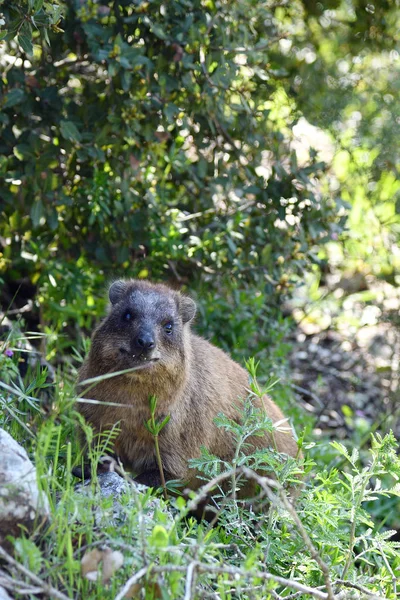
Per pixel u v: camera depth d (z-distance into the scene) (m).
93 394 7.73
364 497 7.43
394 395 12.10
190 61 9.25
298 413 10.75
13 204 9.75
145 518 5.89
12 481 5.53
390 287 14.19
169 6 9.29
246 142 10.36
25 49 8.18
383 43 12.76
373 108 13.62
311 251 10.97
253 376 7.33
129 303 7.83
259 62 9.94
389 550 6.72
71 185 10.16
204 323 11.05
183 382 7.84
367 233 14.28
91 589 5.40
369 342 13.77
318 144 15.91
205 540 5.91
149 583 5.31
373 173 13.79
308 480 9.15
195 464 6.98
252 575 5.32
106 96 9.73
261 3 10.77
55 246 10.70
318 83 12.94
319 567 6.18
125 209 10.20
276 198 10.47
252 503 7.97
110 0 9.39
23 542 5.21
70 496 5.61
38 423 8.01
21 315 10.58
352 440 11.52
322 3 12.18
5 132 9.52
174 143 10.10
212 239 10.70
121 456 8.01
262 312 11.76
